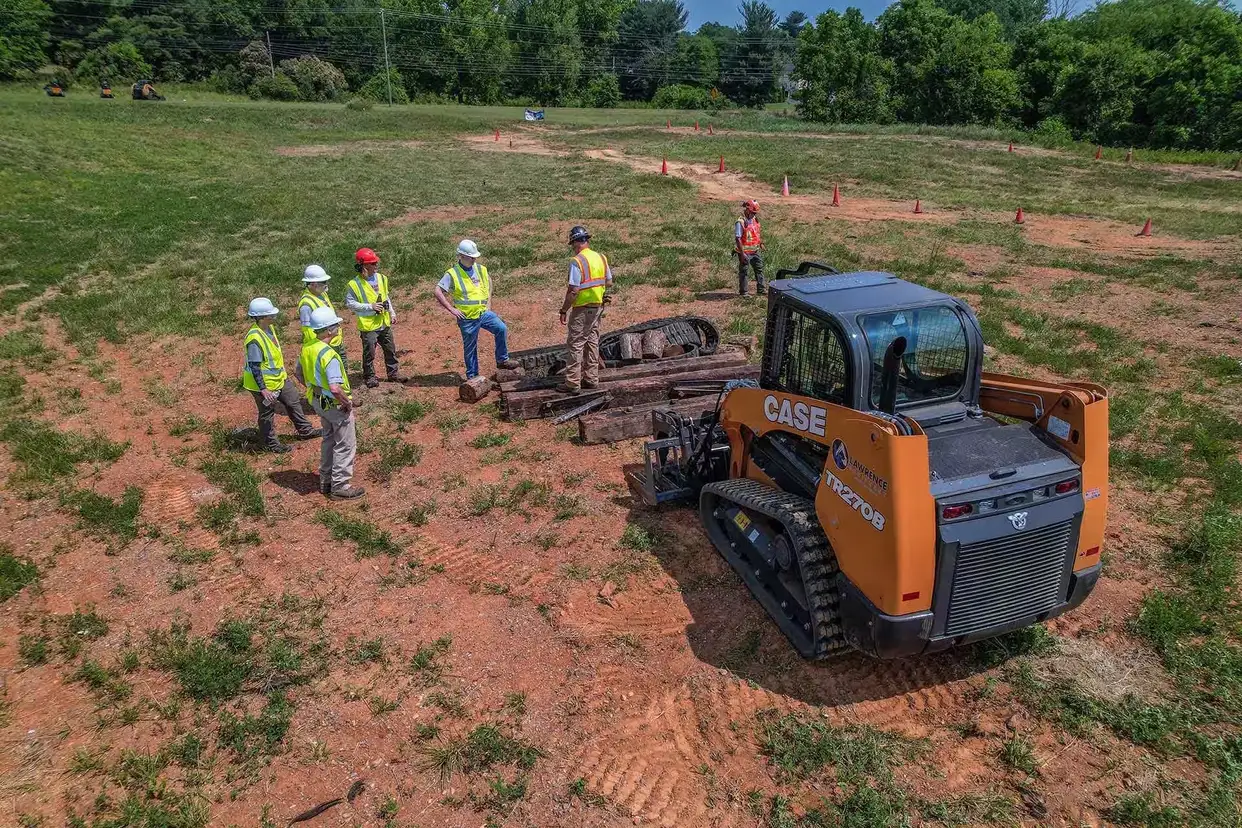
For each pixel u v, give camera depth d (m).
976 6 97.81
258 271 15.87
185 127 41.66
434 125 51.50
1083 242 18.38
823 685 4.91
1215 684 4.71
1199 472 7.25
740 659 5.16
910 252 16.69
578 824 4.05
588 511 7.00
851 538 4.37
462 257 9.34
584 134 48.75
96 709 4.92
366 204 23.58
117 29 76.56
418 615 5.70
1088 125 53.81
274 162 32.94
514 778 4.34
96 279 15.66
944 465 4.26
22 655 5.41
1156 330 11.58
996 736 4.48
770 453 5.64
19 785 4.38
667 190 26.17
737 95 102.75
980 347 4.77
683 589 5.89
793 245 17.12
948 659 5.05
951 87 59.25
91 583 6.21
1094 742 4.40
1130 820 3.93
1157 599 5.34
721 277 14.73
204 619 5.73
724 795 4.20
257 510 7.09
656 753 4.48
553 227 19.75
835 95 63.12
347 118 51.59
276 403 9.88
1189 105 50.25
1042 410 4.68
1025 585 4.36
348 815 4.15
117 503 7.36
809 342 5.03
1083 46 56.31
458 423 8.94
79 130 34.06
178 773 4.43
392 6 87.94
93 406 9.76
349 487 7.40
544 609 5.71
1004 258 16.41
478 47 88.31
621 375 9.44
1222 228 19.69
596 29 98.75
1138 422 8.31
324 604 5.85
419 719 4.77
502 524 6.88
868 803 4.03
